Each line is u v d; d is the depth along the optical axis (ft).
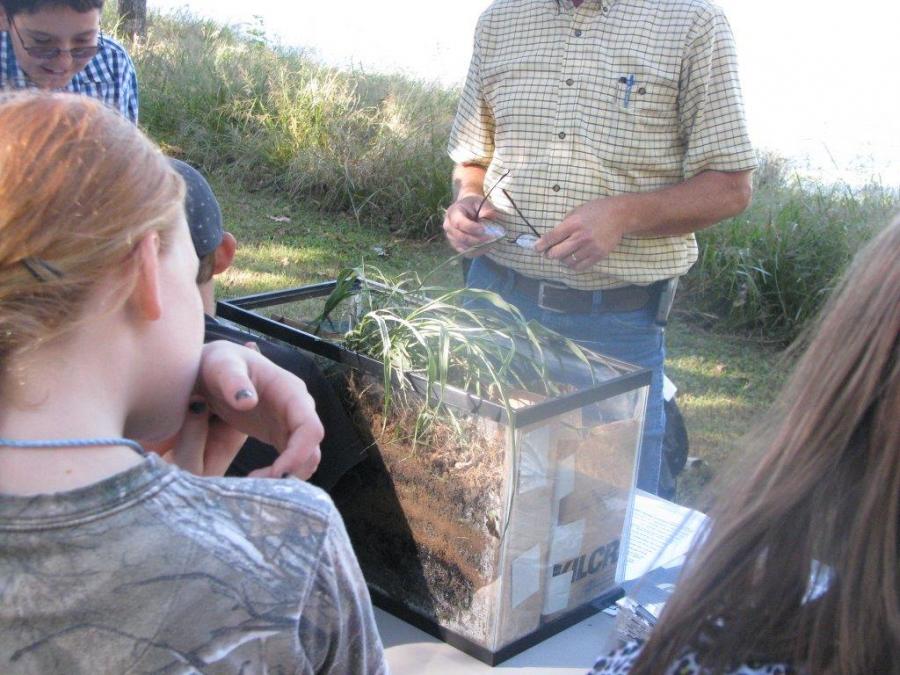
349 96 25.17
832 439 2.32
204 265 4.99
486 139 8.77
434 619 4.75
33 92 2.72
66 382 2.46
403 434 4.55
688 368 16.81
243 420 3.29
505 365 4.59
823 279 17.84
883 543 2.19
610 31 7.71
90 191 2.41
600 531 4.78
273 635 2.50
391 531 4.78
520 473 4.26
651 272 7.97
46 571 2.35
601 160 7.84
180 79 25.43
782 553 2.33
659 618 2.52
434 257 20.65
